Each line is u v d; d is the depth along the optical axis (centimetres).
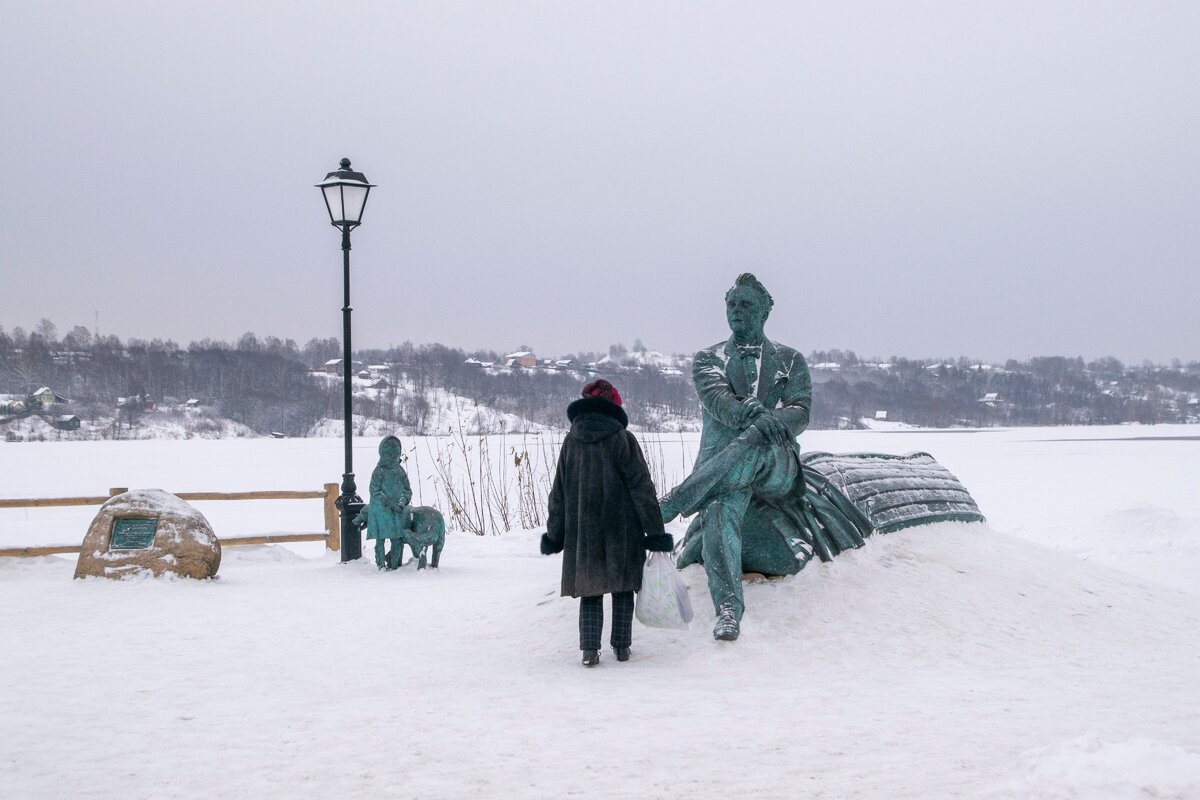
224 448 7044
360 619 908
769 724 533
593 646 694
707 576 747
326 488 1491
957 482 1055
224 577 1228
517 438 4956
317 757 486
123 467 4512
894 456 1032
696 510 753
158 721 556
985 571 859
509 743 504
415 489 2581
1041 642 746
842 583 788
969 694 605
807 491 822
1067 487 3147
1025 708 565
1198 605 927
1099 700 588
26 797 435
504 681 652
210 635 829
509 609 878
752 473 745
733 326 786
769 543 794
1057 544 1617
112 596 1042
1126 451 6075
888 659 695
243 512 2408
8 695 618
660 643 734
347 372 1406
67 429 11356
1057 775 368
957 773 436
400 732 528
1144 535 1625
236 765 476
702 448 791
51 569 1262
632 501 705
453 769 463
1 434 10700
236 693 624
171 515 1189
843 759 465
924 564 845
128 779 458
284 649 770
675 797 418
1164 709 561
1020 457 5316
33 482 3588
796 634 729
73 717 566
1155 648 759
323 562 1410
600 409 720
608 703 585
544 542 718
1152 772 357
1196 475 3728
